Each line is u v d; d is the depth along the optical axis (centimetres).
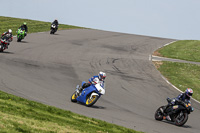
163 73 9850
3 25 16262
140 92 7038
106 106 5206
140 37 19300
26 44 11444
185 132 4250
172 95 7269
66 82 6769
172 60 12281
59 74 7506
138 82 8081
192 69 10875
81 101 4950
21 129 2517
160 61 11631
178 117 4666
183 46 16388
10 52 9388
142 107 5684
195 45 16825
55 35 15225
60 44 12588
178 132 4150
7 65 7400
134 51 13438
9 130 2405
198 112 6172
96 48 12862
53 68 8100
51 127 2861
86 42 14175
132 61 10994
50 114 3562
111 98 6009
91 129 3228
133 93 6825
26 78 6344
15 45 10862
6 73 6450
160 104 6216
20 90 5091
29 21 19712
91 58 10538
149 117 4966
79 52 11356
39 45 11631
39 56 9512
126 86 7419
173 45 16612
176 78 9319
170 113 4691
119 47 14025
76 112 4212
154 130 3991
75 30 18850
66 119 3469
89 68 8925
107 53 11988
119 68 9600
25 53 9625
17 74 6581
